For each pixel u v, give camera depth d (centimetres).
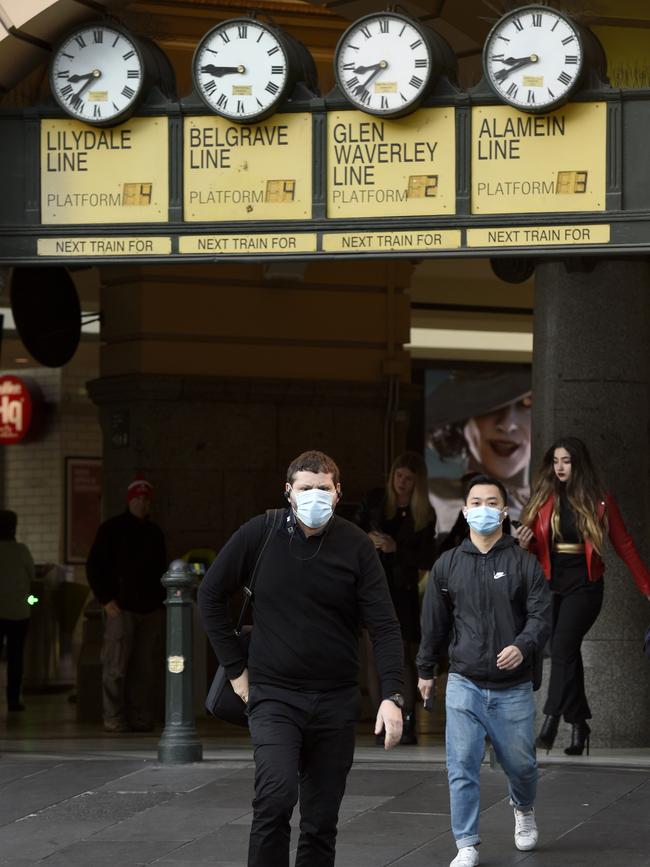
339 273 3447
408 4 2341
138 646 2839
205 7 3014
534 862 1591
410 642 2491
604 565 2211
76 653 4969
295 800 1295
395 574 2500
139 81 2178
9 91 2272
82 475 6031
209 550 3256
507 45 2108
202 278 3338
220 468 3341
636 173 2108
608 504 2136
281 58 2148
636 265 2377
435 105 2141
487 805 1859
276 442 3388
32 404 5962
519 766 1591
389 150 2152
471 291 4350
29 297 3266
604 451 2366
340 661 1341
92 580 2833
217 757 2234
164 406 3309
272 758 1299
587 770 2052
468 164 2136
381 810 1842
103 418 3381
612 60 2278
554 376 2383
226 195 2188
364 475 3453
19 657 3422
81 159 2217
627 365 2373
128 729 2831
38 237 2220
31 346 3269
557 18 2091
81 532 6028
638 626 2367
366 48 2138
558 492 2159
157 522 3291
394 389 3466
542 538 2158
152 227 2198
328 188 2166
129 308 3322
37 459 6047
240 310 3369
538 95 2097
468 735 1566
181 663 2177
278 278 3338
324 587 1337
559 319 2380
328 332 3441
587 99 2112
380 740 2562
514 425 5081
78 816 1858
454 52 2322
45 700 3719
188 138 2197
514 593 1566
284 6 3089
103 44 2194
